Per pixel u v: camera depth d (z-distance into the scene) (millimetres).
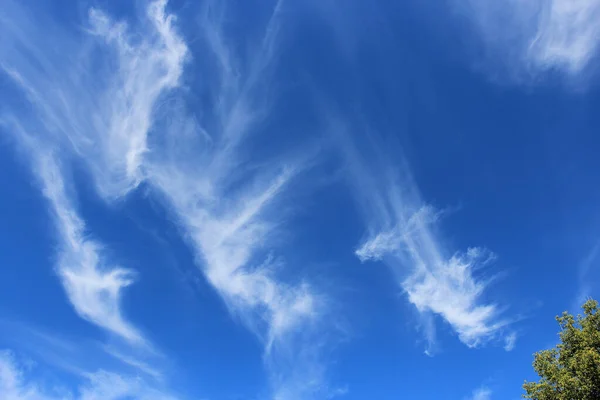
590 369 23156
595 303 26141
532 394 25656
